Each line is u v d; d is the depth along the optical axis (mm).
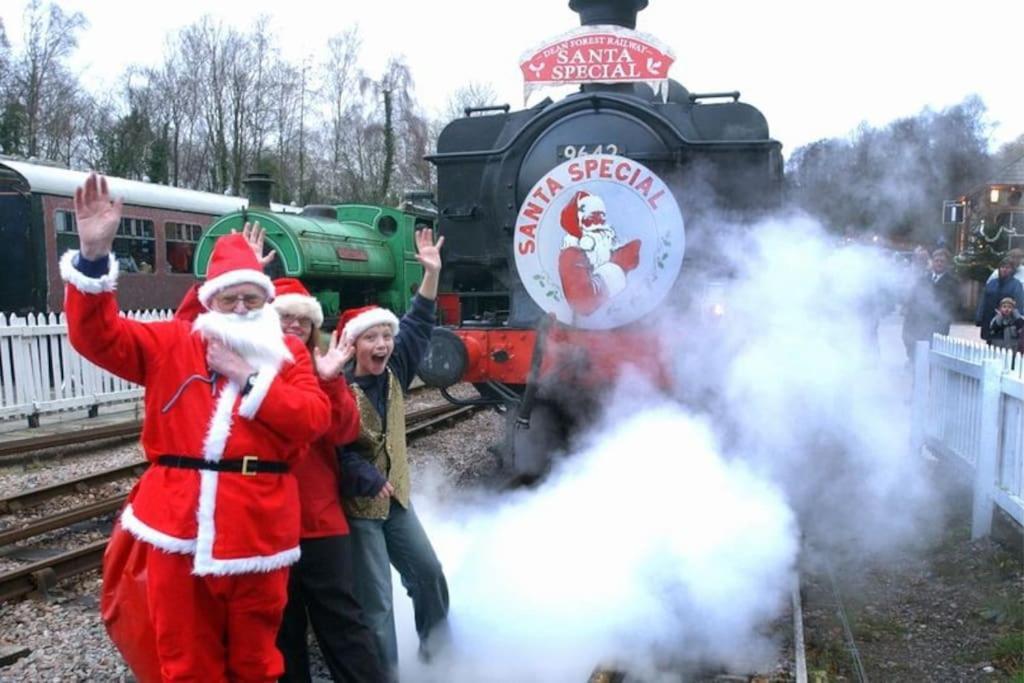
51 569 4883
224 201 17531
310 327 3080
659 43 6035
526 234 5672
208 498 2441
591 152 5859
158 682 2645
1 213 13156
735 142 5676
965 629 4152
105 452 9000
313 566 2969
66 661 3902
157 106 43344
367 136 42969
